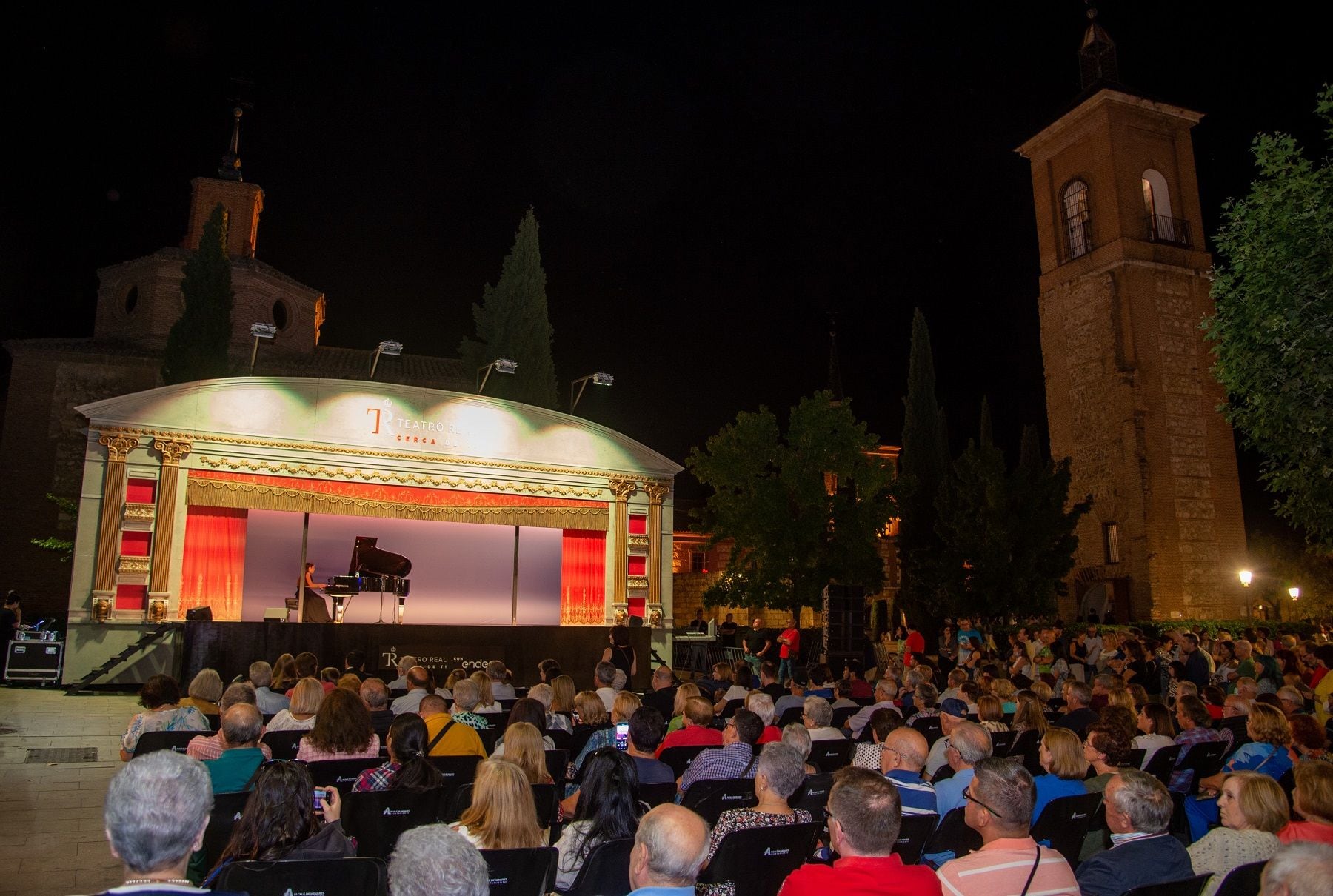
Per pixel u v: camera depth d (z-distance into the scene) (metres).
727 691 12.83
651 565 25.27
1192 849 5.38
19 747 12.79
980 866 4.21
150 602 19.69
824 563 29.25
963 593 30.44
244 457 21.02
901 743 6.63
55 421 30.03
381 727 8.94
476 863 3.02
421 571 23.72
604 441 25.11
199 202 34.78
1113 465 37.34
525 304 31.72
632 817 5.43
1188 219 39.75
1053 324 40.81
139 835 2.97
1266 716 7.98
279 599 22.17
